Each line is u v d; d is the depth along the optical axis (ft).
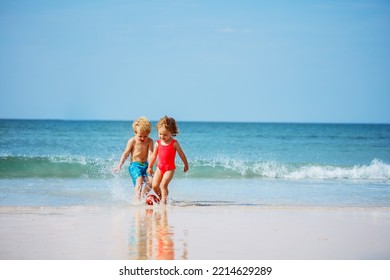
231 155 117.80
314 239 29.09
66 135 186.39
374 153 131.34
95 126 311.88
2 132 208.95
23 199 44.39
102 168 71.77
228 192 53.06
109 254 24.97
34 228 30.58
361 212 39.32
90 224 32.14
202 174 71.56
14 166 70.33
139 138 44.47
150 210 38.63
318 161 102.17
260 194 51.75
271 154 123.65
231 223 33.50
